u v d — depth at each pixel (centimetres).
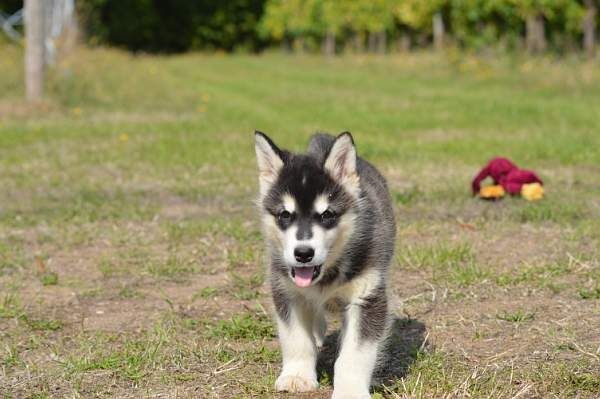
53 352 663
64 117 2114
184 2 5850
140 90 2805
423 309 737
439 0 3597
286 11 5194
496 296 764
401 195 1141
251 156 1534
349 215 568
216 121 2072
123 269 880
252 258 897
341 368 553
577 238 938
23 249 968
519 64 3100
